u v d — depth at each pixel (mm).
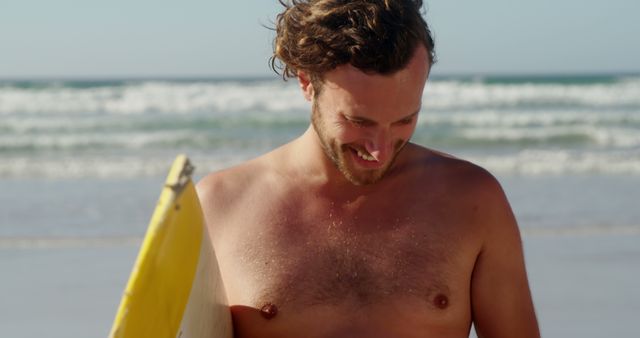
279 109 23609
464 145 17562
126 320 1581
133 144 17250
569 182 12070
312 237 2141
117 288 6293
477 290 2156
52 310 5715
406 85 1845
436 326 2092
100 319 5547
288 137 18406
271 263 2135
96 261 7141
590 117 20578
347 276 2100
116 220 9062
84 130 19375
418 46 1862
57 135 18328
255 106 23891
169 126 19953
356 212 2148
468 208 2145
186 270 1843
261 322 2113
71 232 8438
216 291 2029
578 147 17078
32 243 7871
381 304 2082
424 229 2125
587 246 7633
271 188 2221
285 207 2184
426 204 2146
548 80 35062
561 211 9562
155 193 10984
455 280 2111
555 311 5617
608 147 16922
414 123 1918
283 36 2000
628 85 26922
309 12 1915
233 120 20312
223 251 2184
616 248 7535
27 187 11695
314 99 1960
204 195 2266
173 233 1784
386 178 2172
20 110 23031
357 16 1851
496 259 2148
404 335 2072
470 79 35812
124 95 24500
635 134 17688
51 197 10680
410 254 2107
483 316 2170
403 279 2092
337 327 2074
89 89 25125
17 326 5352
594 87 25938
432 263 2104
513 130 18484
